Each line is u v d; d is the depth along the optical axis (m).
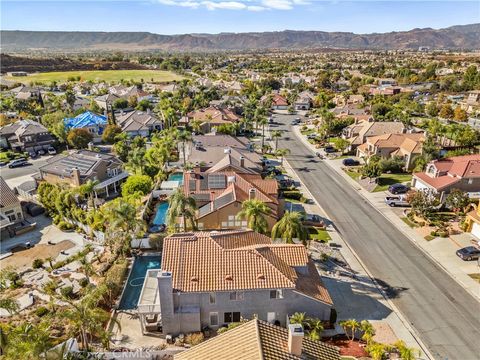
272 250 38.59
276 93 198.88
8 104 150.75
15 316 38.75
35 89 184.75
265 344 23.23
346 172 84.75
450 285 44.31
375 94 177.62
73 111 144.00
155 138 110.25
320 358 24.52
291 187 74.62
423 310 40.00
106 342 33.03
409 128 108.94
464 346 35.16
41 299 42.00
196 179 60.44
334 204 67.38
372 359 32.88
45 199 62.12
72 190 60.56
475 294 42.72
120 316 38.66
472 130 102.69
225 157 70.75
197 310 34.69
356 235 56.06
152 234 53.78
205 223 54.00
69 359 29.75
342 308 40.09
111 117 123.06
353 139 100.38
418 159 78.56
